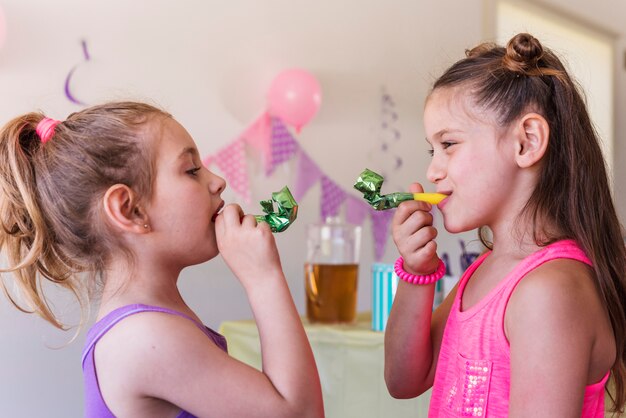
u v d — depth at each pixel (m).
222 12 2.56
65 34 2.15
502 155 0.88
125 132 0.93
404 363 1.07
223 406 0.85
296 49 2.82
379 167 3.17
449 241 3.54
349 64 3.03
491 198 0.89
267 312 0.91
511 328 0.83
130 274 0.92
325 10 2.94
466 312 0.91
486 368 0.87
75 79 2.17
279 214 0.99
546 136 0.87
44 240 0.96
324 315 1.89
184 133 0.98
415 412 1.63
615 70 4.79
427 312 1.07
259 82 2.68
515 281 0.85
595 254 0.87
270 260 0.93
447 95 0.92
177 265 0.95
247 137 2.63
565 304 0.79
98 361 0.88
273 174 2.72
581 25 4.46
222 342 0.98
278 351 0.89
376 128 3.15
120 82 2.27
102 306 0.93
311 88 2.55
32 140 1.00
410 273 1.05
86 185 0.92
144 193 0.92
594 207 0.90
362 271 3.09
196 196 0.94
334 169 2.97
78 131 0.95
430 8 3.41
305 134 2.85
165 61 2.39
